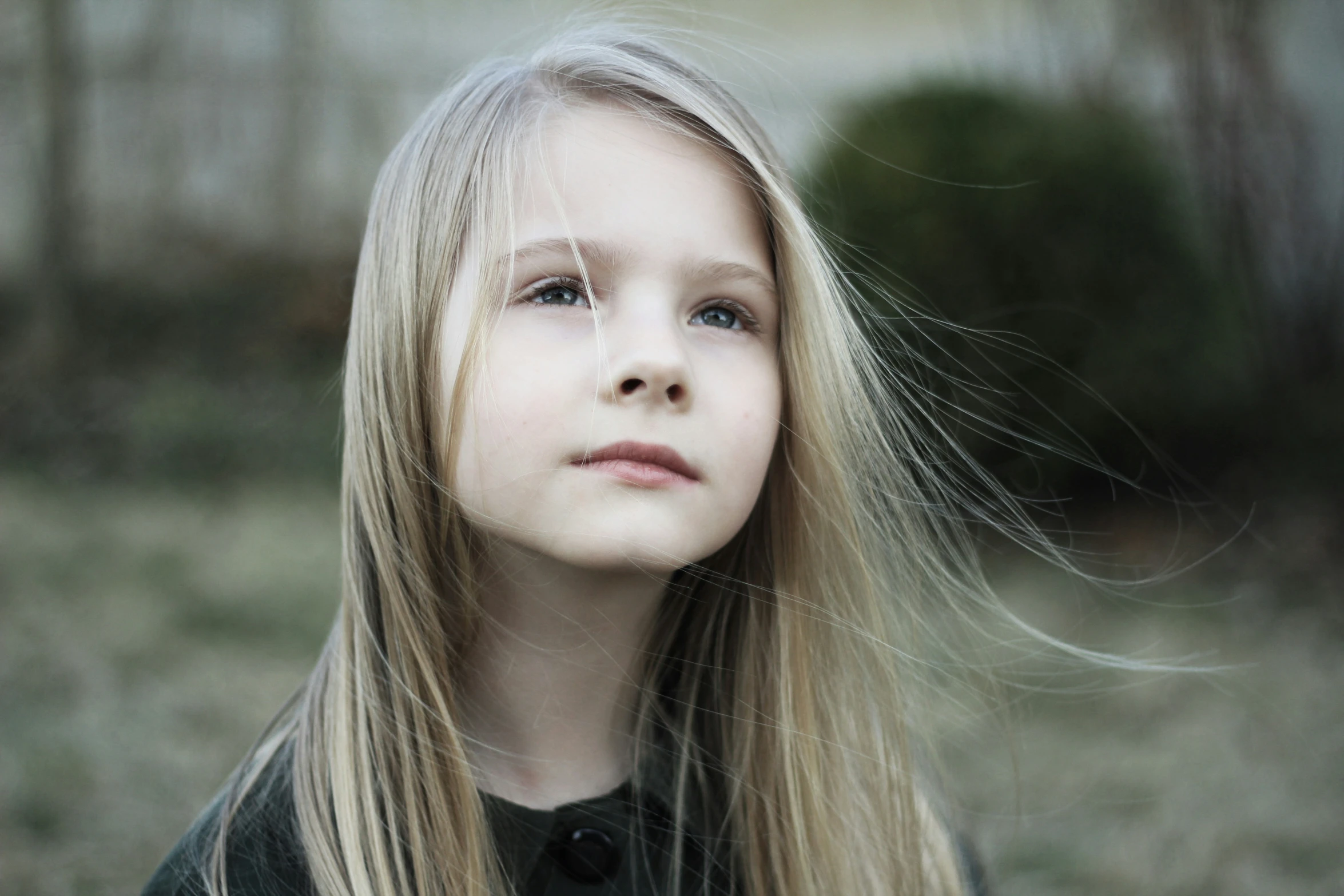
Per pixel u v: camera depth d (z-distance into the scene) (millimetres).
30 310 6883
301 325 6719
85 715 3047
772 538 1153
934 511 1264
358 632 1037
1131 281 4227
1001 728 1772
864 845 1175
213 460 5598
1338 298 5215
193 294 6848
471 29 7836
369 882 967
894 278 4012
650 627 1092
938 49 8359
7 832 2461
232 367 6480
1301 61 5402
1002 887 2383
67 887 2287
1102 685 3322
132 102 7219
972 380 3648
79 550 4453
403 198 1045
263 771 1060
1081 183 4156
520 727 1034
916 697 1252
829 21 8586
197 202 7230
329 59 7477
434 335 989
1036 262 4105
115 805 2604
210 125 7305
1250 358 4871
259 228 7203
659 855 1072
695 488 929
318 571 4355
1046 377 4141
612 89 1007
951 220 4090
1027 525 1336
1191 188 4914
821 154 4277
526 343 921
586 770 1053
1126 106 4711
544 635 1002
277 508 5133
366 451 1038
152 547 4535
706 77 1089
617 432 901
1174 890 2398
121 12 7262
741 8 8070
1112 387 4207
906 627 1237
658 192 963
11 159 7184
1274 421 4797
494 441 913
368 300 1056
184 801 2652
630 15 1364
